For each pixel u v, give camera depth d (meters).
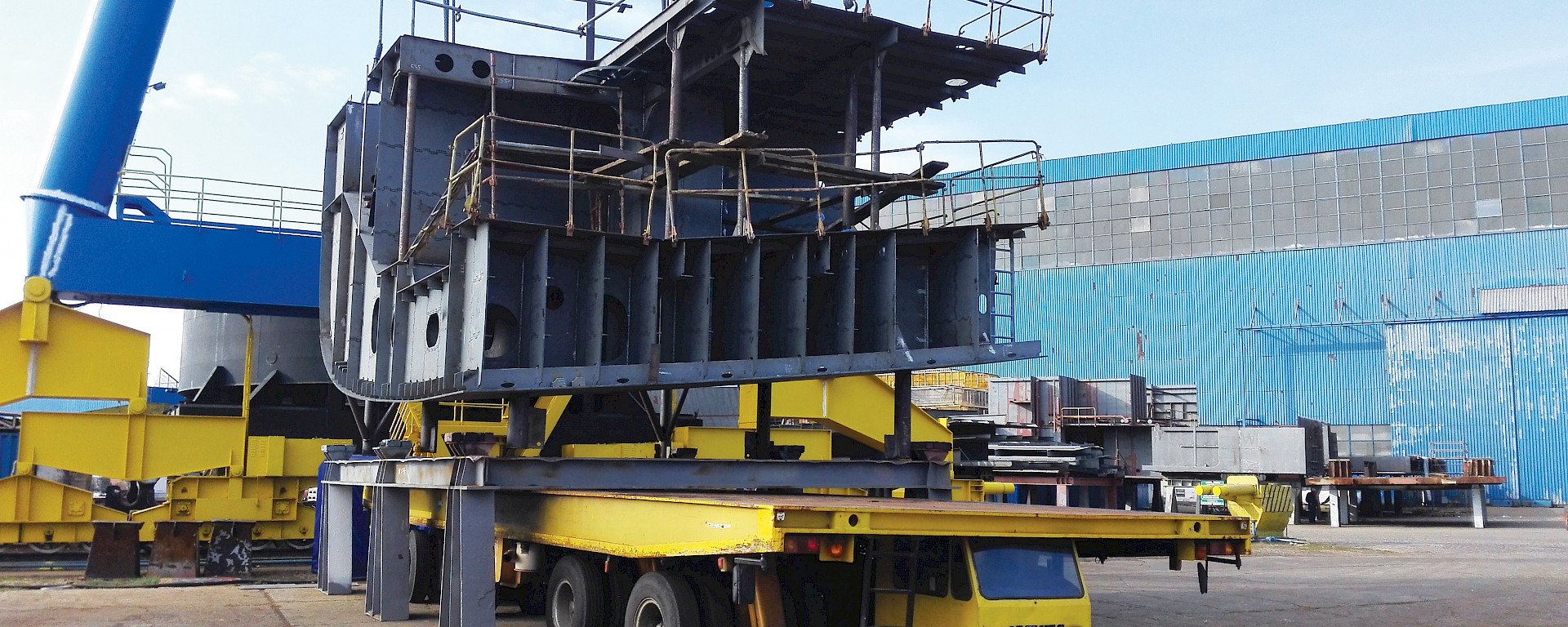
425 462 12.16
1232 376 62.91
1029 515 8.56
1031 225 12.96
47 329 17.72
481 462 11.09
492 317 11.85
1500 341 57.22
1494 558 24.69
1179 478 40.94
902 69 14.78
